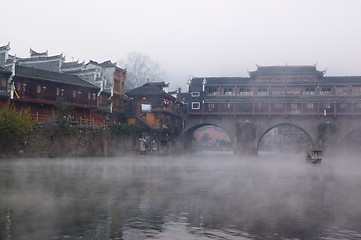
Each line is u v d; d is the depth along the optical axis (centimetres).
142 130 7038
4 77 4919
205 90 8269
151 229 1343
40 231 1296
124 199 1920
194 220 1484
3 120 4153
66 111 5309
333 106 7644
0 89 4881
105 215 1546
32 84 5266
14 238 1216
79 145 5100
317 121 7781
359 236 1293
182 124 8475
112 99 6988
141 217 1523
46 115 5259
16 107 5062
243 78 8494
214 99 8156
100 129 5597
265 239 1248
